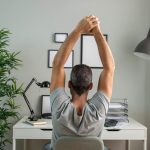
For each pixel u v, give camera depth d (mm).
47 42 3375
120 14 3395
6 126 3113
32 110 3135
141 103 3422
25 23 3367
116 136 2822
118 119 3080
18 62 3355
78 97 1427
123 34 3398
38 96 3377
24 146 3338
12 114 3107
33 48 3369
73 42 1392
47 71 3379
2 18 3357
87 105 1376
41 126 2822
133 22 3396
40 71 3375
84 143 1455
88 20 1362
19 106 3365
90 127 1375
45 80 3377
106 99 1381
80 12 3381
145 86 3416
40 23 3369
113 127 2820
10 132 3375
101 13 3389
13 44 3363
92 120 1353
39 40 3369
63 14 3377
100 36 1413
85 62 3383
